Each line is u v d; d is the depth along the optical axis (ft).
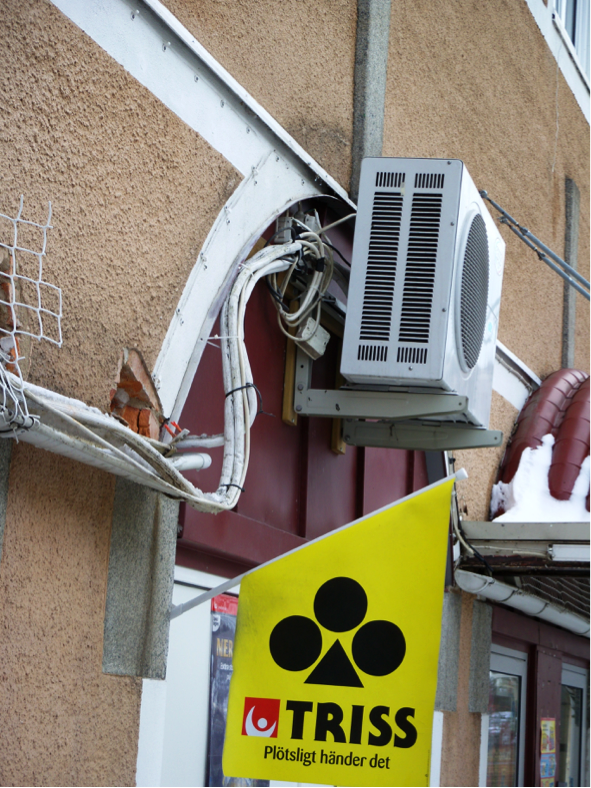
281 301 11.42
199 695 10.60
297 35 12.23
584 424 17.84
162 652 9.07
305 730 7.97
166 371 9.46
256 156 11.11
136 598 8.83
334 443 13.69
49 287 7.95
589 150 24.16
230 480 9.18
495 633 18.22
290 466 12.82
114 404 9.08
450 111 16.47
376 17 13.85
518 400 19.17
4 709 7.22
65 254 8.18
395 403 11.42
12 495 7.44
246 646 8.29
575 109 23.21
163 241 9.50
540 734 19.60
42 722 7.57
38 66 7.95
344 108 13.30
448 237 10.68
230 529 11.00
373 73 13.70
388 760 7.75
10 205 7.57
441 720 15.39
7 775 7.18
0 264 7.43
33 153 7.87
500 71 18.75
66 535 7.99
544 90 21.20
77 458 7.66
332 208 13.03
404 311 10.61
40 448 7.70
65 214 8.20
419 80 15.38
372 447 13.82
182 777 10.16
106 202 8.73
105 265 8.68
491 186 18.22
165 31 9.59
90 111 8.56
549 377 19.99
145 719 8.79
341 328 13.64
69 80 8.30
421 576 8.15
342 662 8.08
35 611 7.60
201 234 10.09
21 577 7.48
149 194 9.32
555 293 21.50
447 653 15.72
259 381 12.11
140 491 8.98
